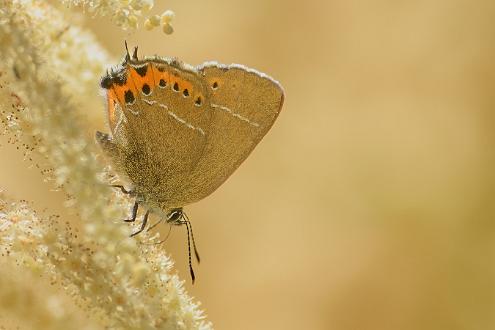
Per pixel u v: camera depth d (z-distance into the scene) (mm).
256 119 254
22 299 233
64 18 255
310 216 330
